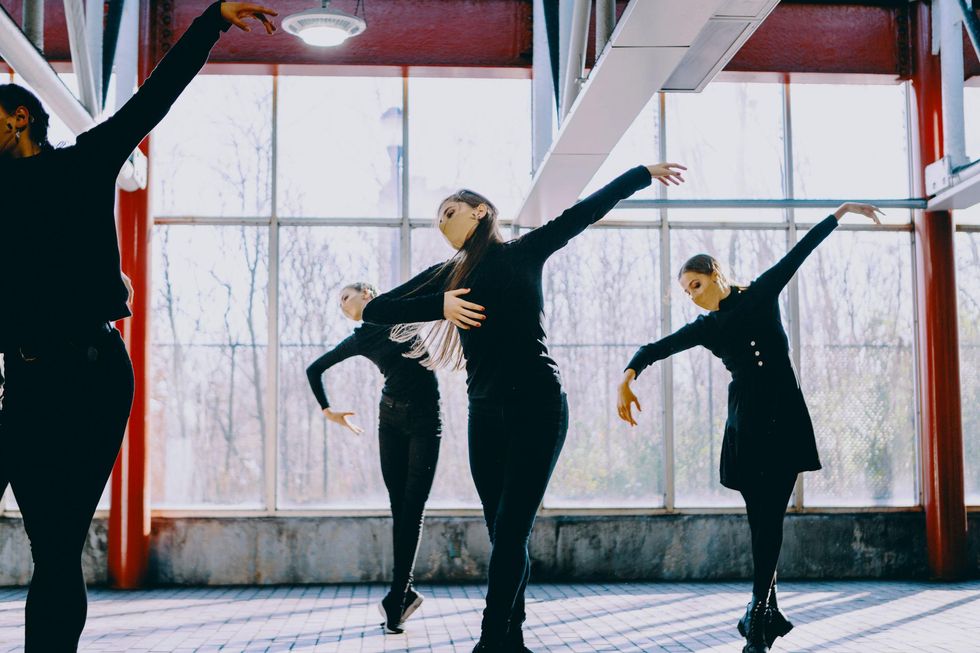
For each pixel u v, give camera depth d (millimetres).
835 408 8156
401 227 8023
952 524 7938
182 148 7945
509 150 8125
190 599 6871
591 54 7684
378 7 7828
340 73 7945
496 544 2959
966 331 8344
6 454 2158
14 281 2160
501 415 3035
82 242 2205
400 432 5098
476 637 5141
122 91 7156
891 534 8047
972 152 8344
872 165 8281
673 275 8125
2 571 7539
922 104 8078
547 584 7711
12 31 4703
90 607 6484
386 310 3043
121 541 7496
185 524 7688
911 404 8195
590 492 7973
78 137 2285
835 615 6055
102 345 2221
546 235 3148
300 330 7895
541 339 3074
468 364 3123
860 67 8031
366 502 7840
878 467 8156
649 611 6230
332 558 7738
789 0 8023
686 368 8078
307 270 7945
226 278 7895
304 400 7855
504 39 7855
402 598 5234
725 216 8180
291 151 8008
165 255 7871
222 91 8008
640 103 5172
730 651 4762
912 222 8258
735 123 8266
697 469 8031
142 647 4945
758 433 4027
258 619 5914
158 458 7758
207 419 7801
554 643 5027
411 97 8109
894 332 8227
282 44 7750
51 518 2158
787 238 8195
